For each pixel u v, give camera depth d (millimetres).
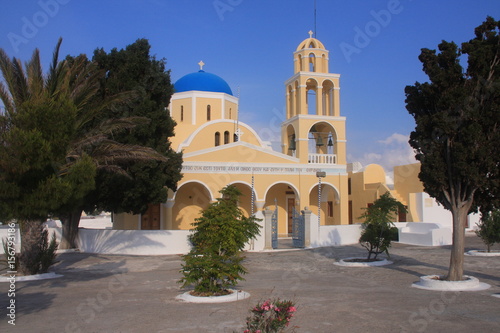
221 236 11508
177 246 21453
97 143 16188
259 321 6828
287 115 31953
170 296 11578
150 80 21734
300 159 29328
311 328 8352
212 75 34375
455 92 11922
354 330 8211
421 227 26328
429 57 12750
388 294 11516
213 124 30047
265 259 19266
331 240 24750
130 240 21422
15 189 12336
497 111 11609
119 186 20312
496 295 11109
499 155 11656
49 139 12750
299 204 28969
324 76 30281
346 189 29953
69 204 13758
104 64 21047
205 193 29031
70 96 15000
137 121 16812
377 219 17609
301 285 13047
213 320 8977
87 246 22469
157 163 20688
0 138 12656
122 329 8430
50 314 9695
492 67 12109
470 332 8016
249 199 30672
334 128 30219
